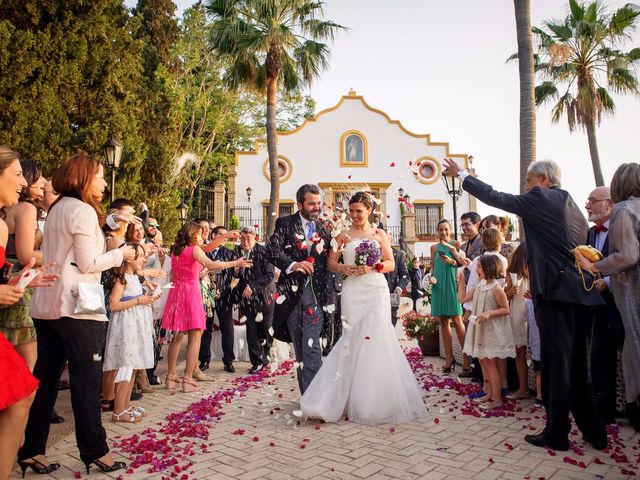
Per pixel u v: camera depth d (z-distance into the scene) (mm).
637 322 2832
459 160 27516
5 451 2398
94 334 3033
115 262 3143
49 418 3141
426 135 27531
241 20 15703
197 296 5590
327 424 4066
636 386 2797
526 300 4766
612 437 3635
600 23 15773
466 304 5762
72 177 3104
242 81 16734
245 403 4848
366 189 4652
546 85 17234
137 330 4359
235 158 26453
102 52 12203
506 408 4461
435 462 3150
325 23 16219
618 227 2889
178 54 23828
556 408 3326
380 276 4406
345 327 4215
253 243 6793
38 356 3068
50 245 3035
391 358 4195
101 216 3260
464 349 4883
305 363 4418
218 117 27188
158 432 3941
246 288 6543
